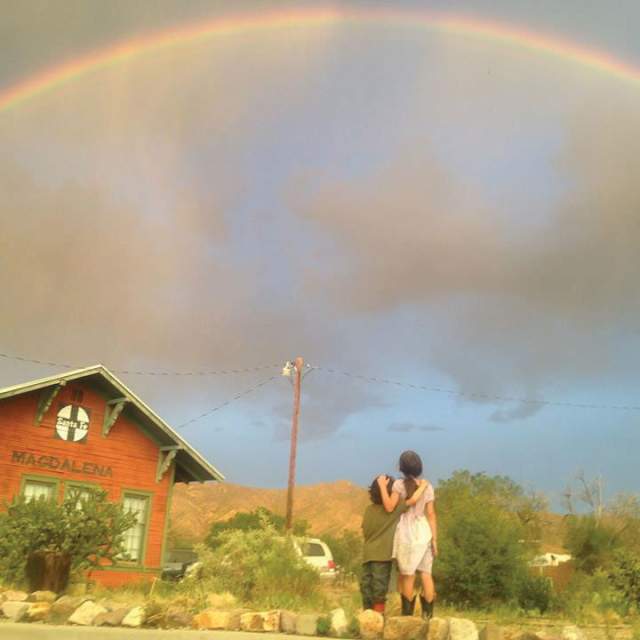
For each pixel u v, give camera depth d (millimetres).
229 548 13906
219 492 124125
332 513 113438
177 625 6719
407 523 6637
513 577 14445
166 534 24000
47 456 21312
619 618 10711
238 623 6449
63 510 13250
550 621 10391
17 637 6094
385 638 5781
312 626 6172
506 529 15172
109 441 23047
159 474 24172
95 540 13305
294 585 12516
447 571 14555
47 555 10812
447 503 17453
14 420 20766
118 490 22891
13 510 12992
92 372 22312
